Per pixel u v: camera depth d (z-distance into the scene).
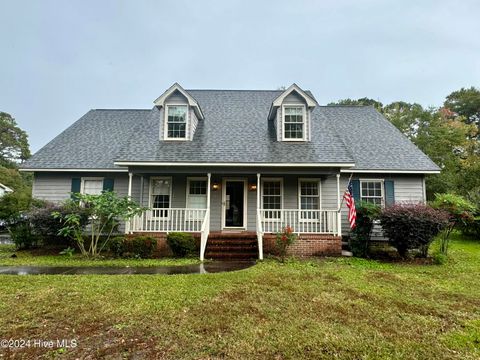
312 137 11.89
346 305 4.72
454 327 3.97
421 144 21.19
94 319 4.03
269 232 10.38
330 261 8.73
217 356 3.12
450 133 21.19
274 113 12.51
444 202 10.09
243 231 11.48
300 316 4.22
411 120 24.58
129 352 3.18
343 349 3.31
